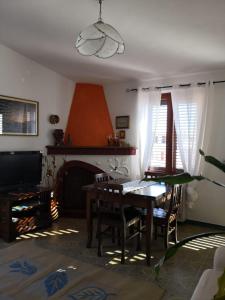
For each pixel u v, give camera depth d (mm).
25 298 2143
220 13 2525
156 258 2996
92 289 2309
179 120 4246
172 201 3127
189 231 3934
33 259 2861
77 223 4215
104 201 3082
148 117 4535
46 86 4578
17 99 4082
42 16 3000
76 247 3256
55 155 4691
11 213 3436
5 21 3201
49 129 4691
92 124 4957
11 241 3428
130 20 2801
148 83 4656
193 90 4168
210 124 4051
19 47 3906
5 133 3920
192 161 4141
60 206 4617
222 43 3145
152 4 2480
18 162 3910
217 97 4023
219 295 903
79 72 4609
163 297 2248
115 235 3482
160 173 4219
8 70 3947
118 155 4594
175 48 3383
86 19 2941
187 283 2479
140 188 3254
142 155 4605
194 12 2545
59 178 4641
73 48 3721
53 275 2521
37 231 3818
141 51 3537
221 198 4027
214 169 4059
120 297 2207
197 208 4215
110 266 2777
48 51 3945
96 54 2656
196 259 2994
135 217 3086
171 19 2713
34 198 3955
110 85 5023
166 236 3193
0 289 2256
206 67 3955
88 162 4656
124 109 4895
